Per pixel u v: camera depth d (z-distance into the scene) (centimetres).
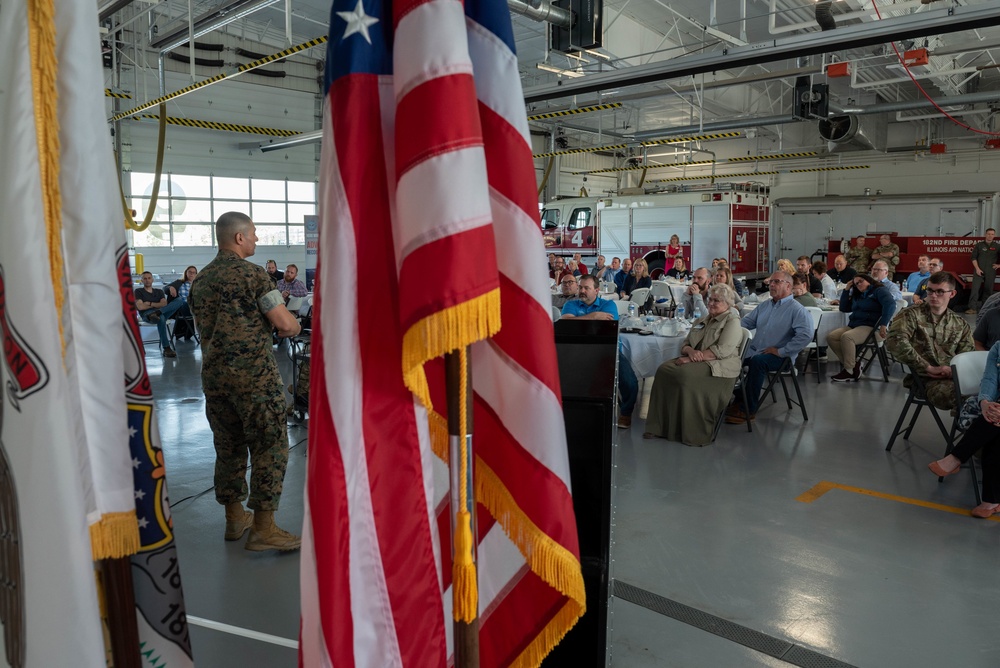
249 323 346
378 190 125
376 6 126
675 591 323
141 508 127
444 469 146
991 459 408
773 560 355
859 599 317
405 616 125
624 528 395
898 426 533
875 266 794
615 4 1177
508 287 127
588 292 645
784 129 2147
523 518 127
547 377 126
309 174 1725
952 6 576
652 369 607
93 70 115
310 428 122
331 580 117
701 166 2378
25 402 102
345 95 123
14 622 103
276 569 345
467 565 121
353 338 121
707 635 287
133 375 125
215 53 1509
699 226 1544
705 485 463
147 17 1288
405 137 114
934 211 1712
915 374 522
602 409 224
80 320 114
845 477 478
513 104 128
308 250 1393
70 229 113
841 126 1365
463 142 113
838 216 1855
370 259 124
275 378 355
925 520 406
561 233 1812
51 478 102
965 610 309
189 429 606
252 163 1612
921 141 1933
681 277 1320
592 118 1956
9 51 105
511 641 145
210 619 298
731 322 553
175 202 1498
